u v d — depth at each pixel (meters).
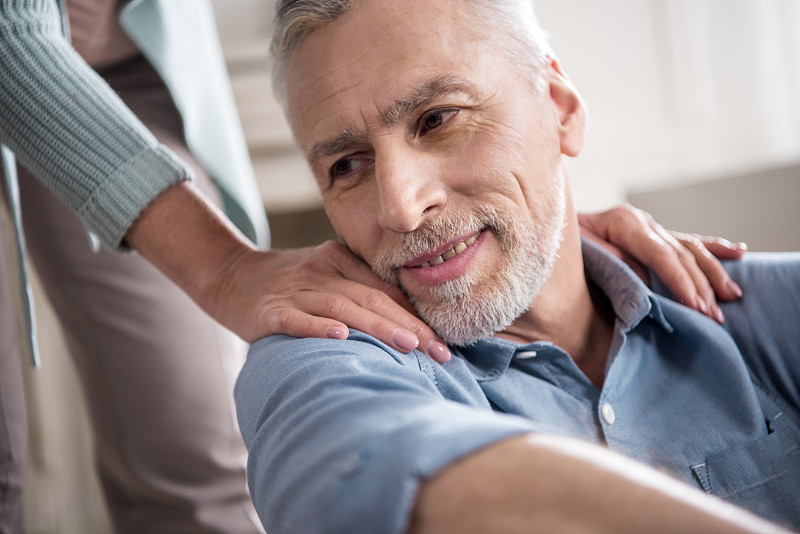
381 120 0.90
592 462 0.42
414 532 0.42
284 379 0.69
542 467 0.42
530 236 0.95
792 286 1.10
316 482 0.49
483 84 0.91
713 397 1.01
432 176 0.91
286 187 2.79
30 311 1.30
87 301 1.53
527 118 0.95
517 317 1.01
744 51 2.43
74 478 2.27
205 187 1.56
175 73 1.44
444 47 0.90
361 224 0.96
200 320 1.58
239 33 2.62
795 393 1.07
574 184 2.56
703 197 1.79
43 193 1.47
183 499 1.59
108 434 1.58
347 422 0.52
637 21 2.50
